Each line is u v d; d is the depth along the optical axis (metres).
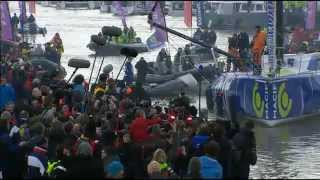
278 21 39.88
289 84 35.91
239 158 19.22
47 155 19.08
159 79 44.72
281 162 27.17
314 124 35.88
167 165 17.59
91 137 19.95
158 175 16.48
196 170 15.58
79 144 17.88
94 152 18.70
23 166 19.55
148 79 44.81
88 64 30.81
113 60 63.75
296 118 36.53
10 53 51.75
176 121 21.64
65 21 113.75
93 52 69.62
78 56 66.06
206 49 48.00
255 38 38.78
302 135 32.75
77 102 27.14
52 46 59.03
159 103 40.22
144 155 18.78
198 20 62.97
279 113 35.50
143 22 111.25
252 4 98.44
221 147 18.78
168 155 18.92
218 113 37.00
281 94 35.53
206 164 16.44
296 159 27.70
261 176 24.97
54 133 19.28
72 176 15.80
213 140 18.05
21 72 34.16
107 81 32.56
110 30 33.16
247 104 35.59
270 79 35.25
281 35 39.94
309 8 65.31
